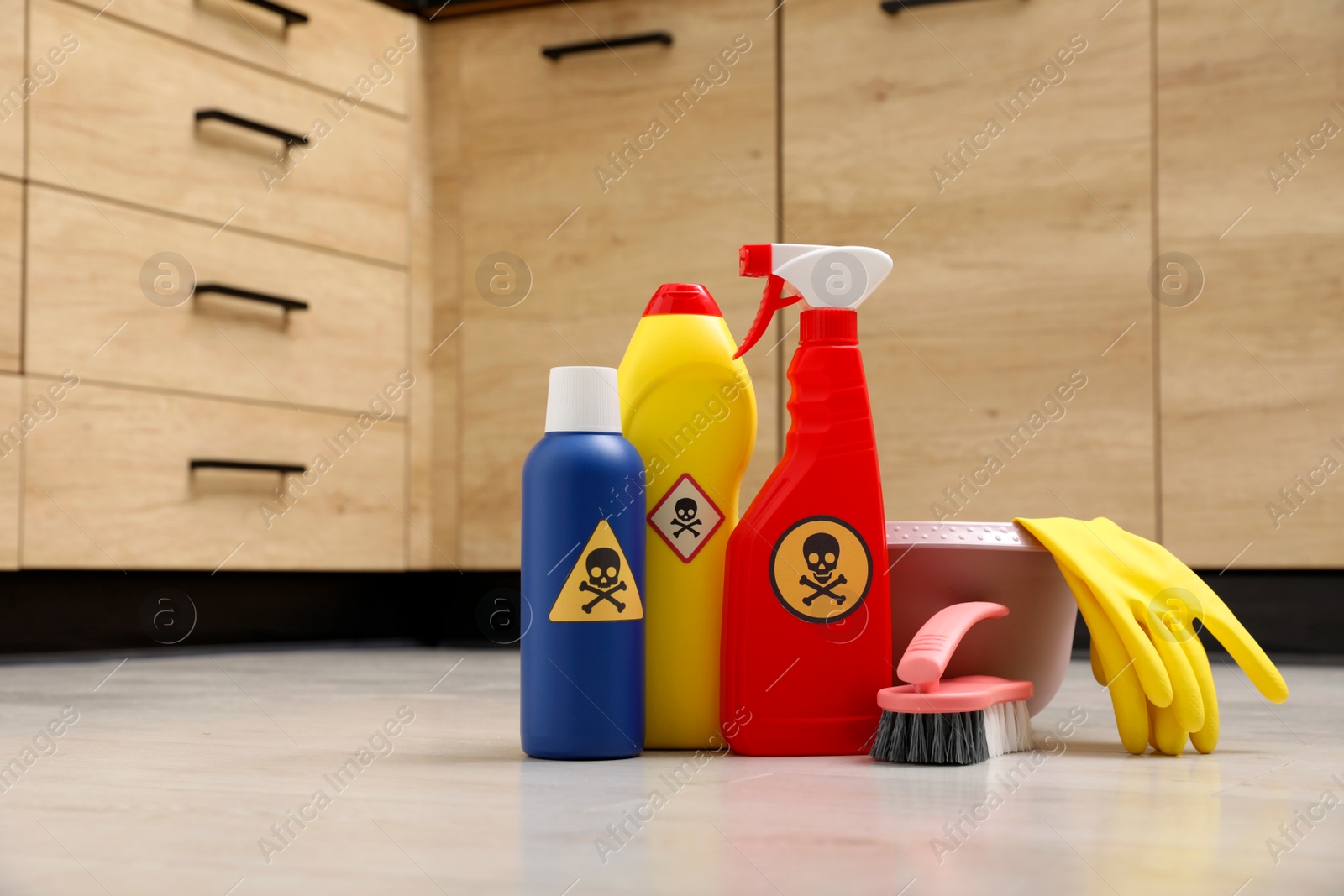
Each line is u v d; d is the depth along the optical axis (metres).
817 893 0.51
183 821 0.66
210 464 2.01
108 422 1.89
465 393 2.38
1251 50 1.88
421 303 2.39
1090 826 0.64
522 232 2.34
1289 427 1.86
